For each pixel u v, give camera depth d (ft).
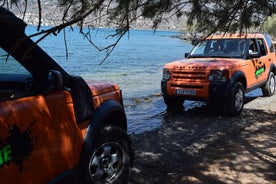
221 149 20.80
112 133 13.70
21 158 9.48
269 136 23.45
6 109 9.25
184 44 223.71
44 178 10.37
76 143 11.85
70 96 11.66
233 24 14.61
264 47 37.99
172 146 21.49
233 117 29.37
